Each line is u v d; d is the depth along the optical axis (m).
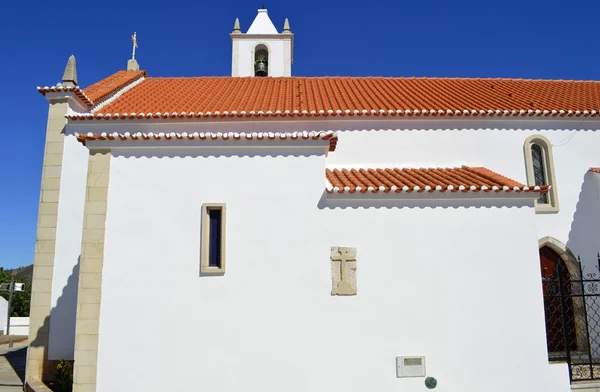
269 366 7.86
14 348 20.38
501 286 8.29
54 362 11.04
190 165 8.48
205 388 7.79
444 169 11.39
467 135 12.62
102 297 8.04
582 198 12.55
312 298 8.06
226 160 8.49
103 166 8.48
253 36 19.56
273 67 19.50
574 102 14.13
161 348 7.88
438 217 8.45
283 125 12.24
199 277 8.09
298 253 8.20
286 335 7.95
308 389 7.82
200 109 12.56
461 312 8.18
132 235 8.25
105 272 8.12
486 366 8.04
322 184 8.42
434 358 8.01
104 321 7.96
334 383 7.85
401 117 12.39
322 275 8.14
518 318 8.21
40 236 11.60
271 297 8.05
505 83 16.84
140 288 8.06
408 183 9.02
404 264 8.26
